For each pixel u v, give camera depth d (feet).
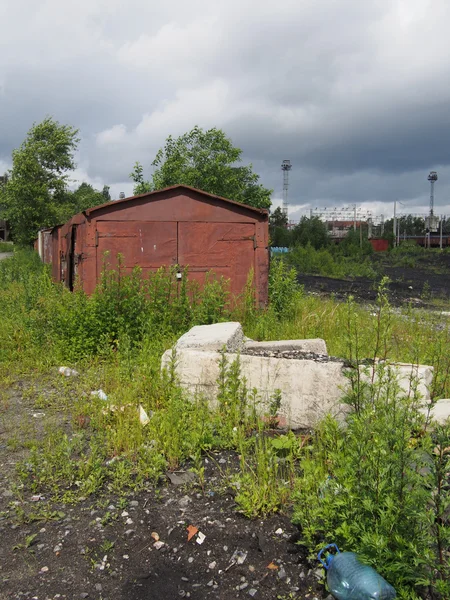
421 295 63.82
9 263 85.92
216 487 14.07
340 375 17.47
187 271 34.27
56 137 147.02
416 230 354.33
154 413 17.83
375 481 10.58
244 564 11.05
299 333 31.30
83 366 25.73
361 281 88.69
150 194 34.22
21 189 142.92
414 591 9.61
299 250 135.85
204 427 16.34
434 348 23.06
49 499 13.52
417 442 13.43
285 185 278.05
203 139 78.64
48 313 29.60
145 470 14.57
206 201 35.35
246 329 32.71
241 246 36.01
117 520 12.62
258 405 18.58
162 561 11.21
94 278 33.65
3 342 28.25
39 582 10.59
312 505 11.49
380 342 24.25
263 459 14.16
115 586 10.50
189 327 31.01
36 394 22.08
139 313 29.96
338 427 15.57
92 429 18.08
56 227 56.18
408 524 10.08
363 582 9.41
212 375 19.35
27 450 16.60
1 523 12.55
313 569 10.79
